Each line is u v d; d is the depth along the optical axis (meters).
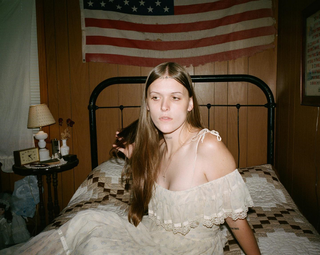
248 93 2.39
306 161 1.70
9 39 2.40
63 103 2.50
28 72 2.44
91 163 2.55
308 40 1.62
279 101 2.27
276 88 2.35
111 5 2.37
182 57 2.38
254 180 1.80
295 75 1.89
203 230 0.95
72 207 1.62
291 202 1.67
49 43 2.45
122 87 2.46
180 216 0.91
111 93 2.47
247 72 2.37
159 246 0.95
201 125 1.01
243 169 1.94
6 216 2.18
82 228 0.97
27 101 2.46
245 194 0.89
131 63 2.40
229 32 2.32
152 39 2.39
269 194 1.71
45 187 2.55
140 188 1.05
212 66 2.38
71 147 2.54
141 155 1.05
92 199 1.72
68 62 2.46
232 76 2.29
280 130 2.24
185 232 0.92
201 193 0.90
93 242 0.87
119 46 2.39
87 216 1.01
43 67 2.46
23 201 2.30
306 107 1.70
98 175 1.89
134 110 2.48
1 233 2.14
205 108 2.44
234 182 0.87
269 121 2.29
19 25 2.40
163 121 0.88
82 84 2.48
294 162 1.92
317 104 1.50
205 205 0.89
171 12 2.36
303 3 1.73
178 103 0.87
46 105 2.30
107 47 2.39
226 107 2.42
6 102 2.44
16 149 2.49
